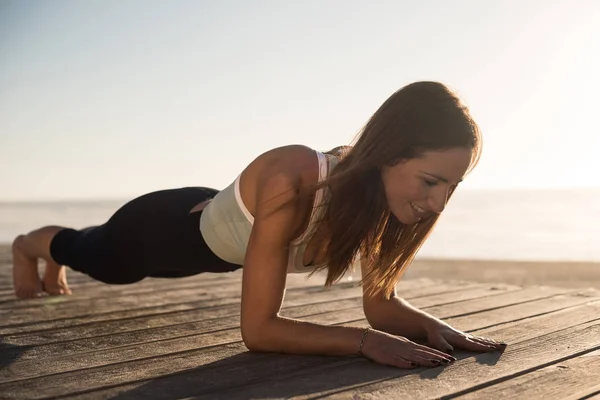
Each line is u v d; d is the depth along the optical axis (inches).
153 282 165.9
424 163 69.8
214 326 104.0
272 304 80.0
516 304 120.9
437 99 69.9
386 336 77.1
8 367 78.4
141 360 81.0
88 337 96.2
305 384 68.1
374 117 72.6
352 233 76.9
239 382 69.7
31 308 123.3
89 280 170.6
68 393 67.0
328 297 136.2
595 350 81.7
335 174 75.5
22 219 2042.3
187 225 95.9
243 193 85.5
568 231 1026.7
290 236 79.1
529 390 65.1
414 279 165.9
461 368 73.1
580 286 249.4
